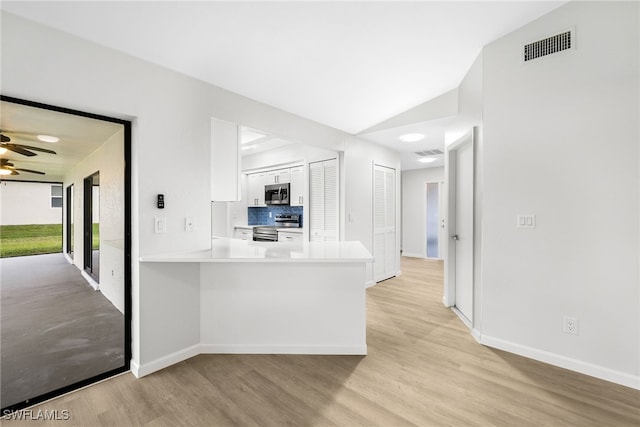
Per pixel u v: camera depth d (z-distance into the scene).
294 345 2.47
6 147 2.69
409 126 3.65
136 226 2.07
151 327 2.14
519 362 2.26
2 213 3.75
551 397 1.83
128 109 1.99
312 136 3.56
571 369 2.13
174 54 2.07
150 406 1.77
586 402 1.78
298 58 2.35
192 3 1.69
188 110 2.34
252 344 2.48
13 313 3.13
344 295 2.46
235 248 2.58
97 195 3.49
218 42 2.04
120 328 2.80
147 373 2.11
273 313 2.48
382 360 2.33
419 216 7.47
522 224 2.34
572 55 2.09
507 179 2.42
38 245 4.15
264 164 5.43
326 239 4.32
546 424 1.60
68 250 4.68
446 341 2.66
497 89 2.46
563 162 2.15
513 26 2.30
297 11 1.87
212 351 2.46
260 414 1.70
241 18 1.86
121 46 1.92
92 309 3.21
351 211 4.21
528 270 2.32
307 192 4.60
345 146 4.08
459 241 3.43
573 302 2.12
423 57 2.58
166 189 2.20
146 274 2.11
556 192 2.18
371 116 3.64
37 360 2.26
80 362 2.23
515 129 2.36
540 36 2.22
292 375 2.11
